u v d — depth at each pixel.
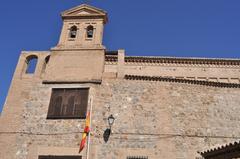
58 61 20.48
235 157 12.90
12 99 19.28
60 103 18.98
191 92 19.28
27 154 17.53
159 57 23.38
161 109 18.61
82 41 21.41
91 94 19.05
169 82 19.52
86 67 20.12
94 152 17.33
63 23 22.34
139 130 17.92
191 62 23.30
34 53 21.09
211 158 13.80
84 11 22.69
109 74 19.83
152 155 17.25
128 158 17.23
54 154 17.42
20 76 20.14
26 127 18.31
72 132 17.94
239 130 18.25
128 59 23.47
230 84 19.61
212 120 18.45
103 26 22.38
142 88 19.30
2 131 18.25
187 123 18.25
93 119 18.27
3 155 17.56
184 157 17.20
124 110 18.55
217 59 23.14
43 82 19.75
